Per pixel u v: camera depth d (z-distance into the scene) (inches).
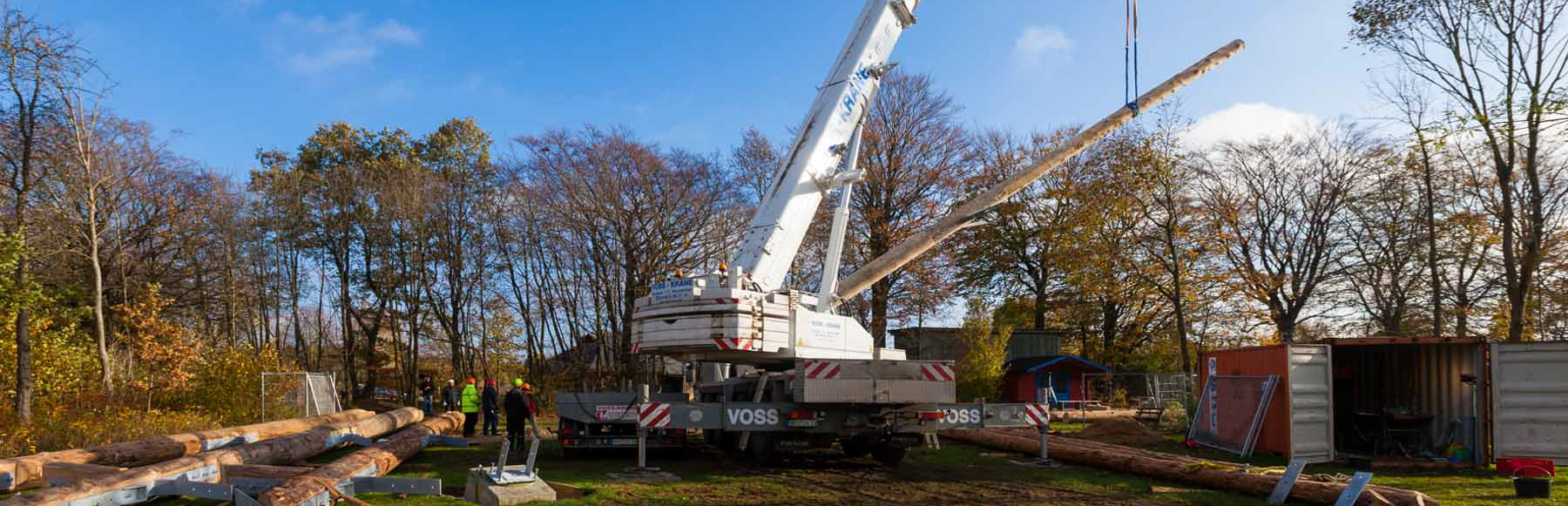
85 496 307.3
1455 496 393.1
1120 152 1130.7
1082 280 1293.1
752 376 526.0
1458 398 545.3
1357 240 1272.1
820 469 484.1
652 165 1362.0
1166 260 1268.5
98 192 983.6
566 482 419.2
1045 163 584.4
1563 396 486.3
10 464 383.9
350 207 1535.4
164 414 716.7
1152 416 1010.7
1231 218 1312.7
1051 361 1339.8
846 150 544.7
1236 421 585.0
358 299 1590.8
